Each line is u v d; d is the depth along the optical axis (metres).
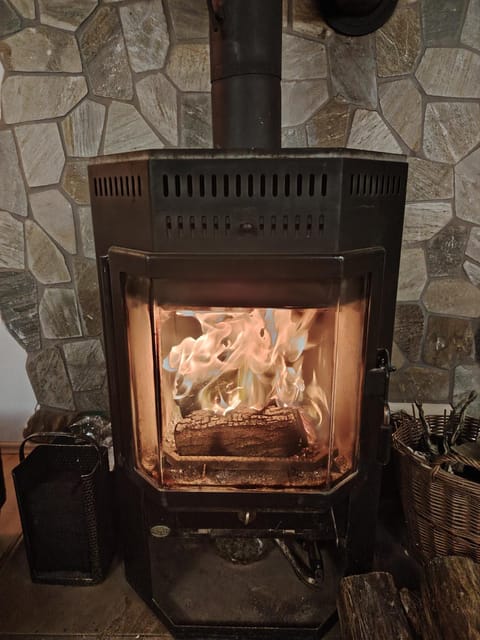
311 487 0.95
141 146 1.37
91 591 1.13
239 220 0.82
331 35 1.28
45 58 1.31
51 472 1.19
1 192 1.41
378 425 0.97
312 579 1.09
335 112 1.33
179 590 1.11
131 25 1.29
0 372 1.57
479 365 1.48
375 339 0.94
